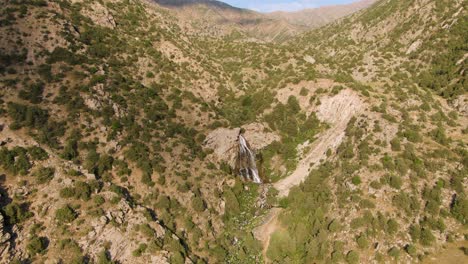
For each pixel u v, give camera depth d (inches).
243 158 3380.9
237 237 2600.9
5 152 2201.0
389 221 2196.1
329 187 2659.9
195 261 2257.6
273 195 3004.4
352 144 2896.2
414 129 2819.9
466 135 2827.3
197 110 3513.8
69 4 3705.7
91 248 2022.6
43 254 1903.3
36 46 3026.6
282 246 2305.6
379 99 3376.0
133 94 3250.5
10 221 1911.9
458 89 3636.8
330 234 2320.4
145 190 2576.3
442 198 2237.9
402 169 2426.2
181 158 2938.0
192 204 2615.7
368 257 2121.1
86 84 2974.9
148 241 2177.7
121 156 2694.4
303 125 3757.4
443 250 2017.7
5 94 2605.8
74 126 2664.9
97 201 2206.0
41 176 2182.6
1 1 3179.1
